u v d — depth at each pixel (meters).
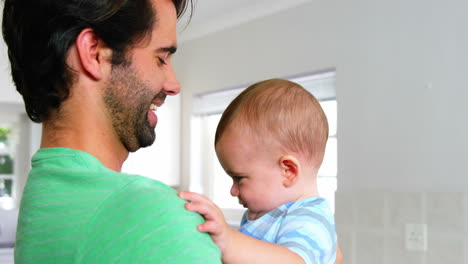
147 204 0.61
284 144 1.04
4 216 3.07
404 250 2.41
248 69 3.24
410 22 2.47
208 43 3.54
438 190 2.32
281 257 0.79
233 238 0.74
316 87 2.94
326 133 1.11
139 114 0.73
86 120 0.70
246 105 1.09
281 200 1.05
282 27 3.04
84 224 0.60
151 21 0.73
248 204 1.08
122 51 0.71
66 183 0.64
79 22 0.68
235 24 3.34
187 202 0.66
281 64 3.04
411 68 2.45
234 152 1.08
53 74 0.68
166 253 0.59
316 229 0.92
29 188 0.67
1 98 3.07
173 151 3.65
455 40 2.31
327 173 2.89
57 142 0.70
